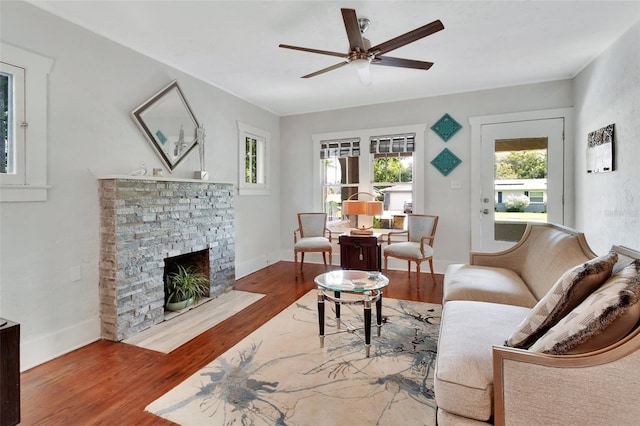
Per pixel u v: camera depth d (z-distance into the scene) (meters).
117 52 2.83
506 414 1.12
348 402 1.73
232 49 3.04
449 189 4.50
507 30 2.73
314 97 4.59
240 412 1.67
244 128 4.59
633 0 2.31
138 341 2.54
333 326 2.75
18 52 2.14
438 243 4.59
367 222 5.04
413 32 2.10
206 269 3.55
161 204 2.95
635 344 0.97
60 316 2.38
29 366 2.17
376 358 2.20
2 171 2.11
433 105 4.55
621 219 2.82
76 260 2.48
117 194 2.56
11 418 1.19
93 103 2.63
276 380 1.95
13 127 2.14
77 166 2.51
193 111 3.68
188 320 2.95
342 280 2.49
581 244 2.01
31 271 2.23
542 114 4.02
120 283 2.58
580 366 1.03
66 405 1.75
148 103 3.09
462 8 2.40
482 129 4.30
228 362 2.18
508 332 1.53
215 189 3.66
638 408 0.96
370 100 4.76
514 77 3.89
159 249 2.92
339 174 5.24
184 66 3.44
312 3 2.32
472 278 2.41
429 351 2.29
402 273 4.57
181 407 1.72
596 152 3.25
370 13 2.45
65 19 2.43
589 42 2.97
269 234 5.25
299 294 3.68
